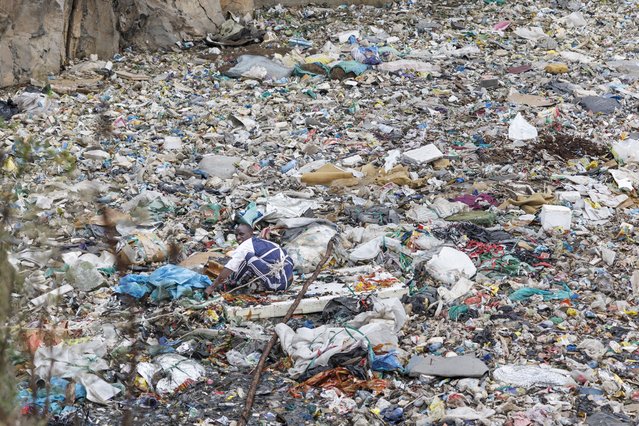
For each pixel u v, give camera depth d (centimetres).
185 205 1089
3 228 561
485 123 1381
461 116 1412
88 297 852
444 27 1870
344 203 1095
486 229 1027
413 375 747
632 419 686
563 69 1619
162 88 1518
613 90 1528
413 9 1994
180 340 794
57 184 1073
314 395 721
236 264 866
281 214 1041
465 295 879
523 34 1822
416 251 966
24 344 552
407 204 1097
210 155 1234
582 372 748
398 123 1380
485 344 800
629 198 1136
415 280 919
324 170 1181
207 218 1052
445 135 1334
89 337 769
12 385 464
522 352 788
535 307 865
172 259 912
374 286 878
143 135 1317
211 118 1380
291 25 1864
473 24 1891
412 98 1482
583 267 952
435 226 1029
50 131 1295
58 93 1480
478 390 724
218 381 741
